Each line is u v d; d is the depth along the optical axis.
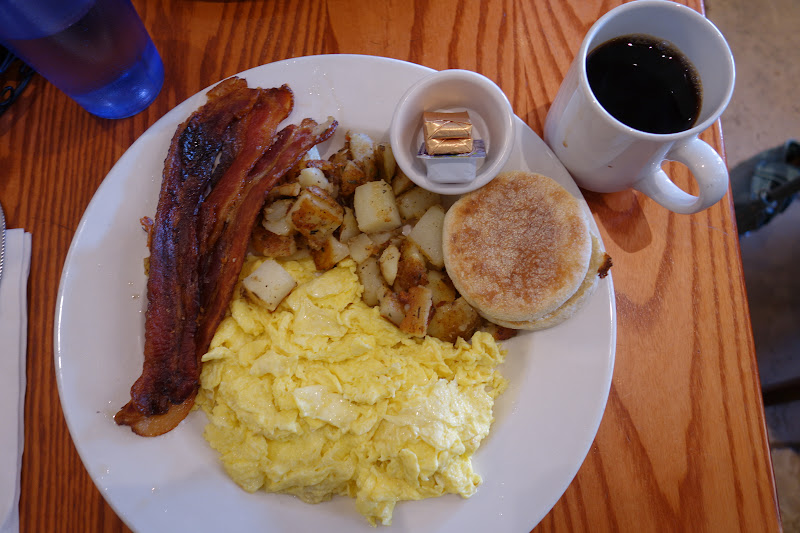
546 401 0.34
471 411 0.35
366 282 0.38
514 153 0.37
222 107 0.37
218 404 0.35
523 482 0.33
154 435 0.33
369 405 0.35
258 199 0.35
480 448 0.35
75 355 0.34
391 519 0.33
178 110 0.37
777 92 0.68
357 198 0.37
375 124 0.38
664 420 0.37
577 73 0.31
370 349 0.36
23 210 0.38
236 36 0.41
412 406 0.34
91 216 0.35
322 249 0.37
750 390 0.37
